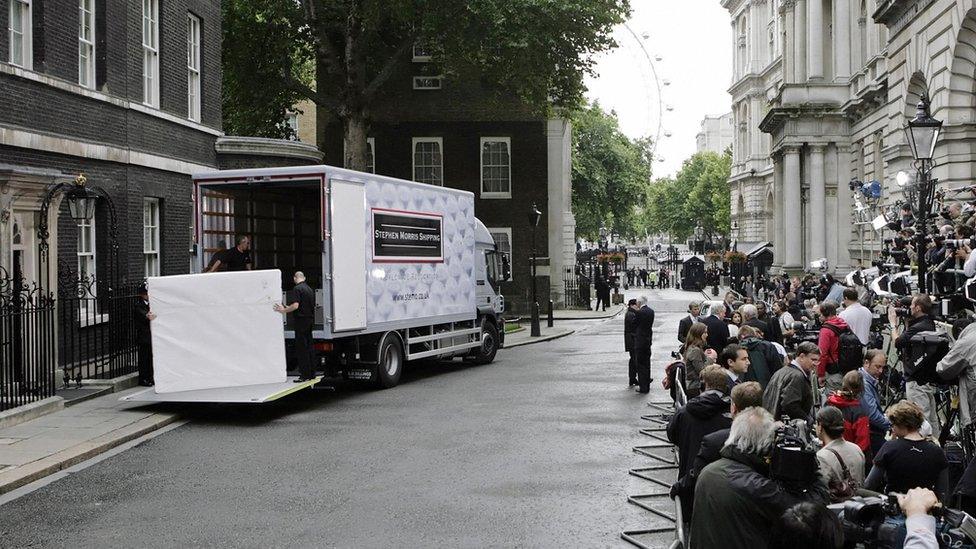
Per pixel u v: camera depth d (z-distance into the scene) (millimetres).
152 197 21750
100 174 19234
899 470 7258
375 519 9367
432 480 11000
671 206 121938
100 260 19438
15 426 13906
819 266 29609
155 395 15586
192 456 12383
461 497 10234
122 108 20109
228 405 16922
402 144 43844
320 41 35188
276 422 15047
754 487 5094
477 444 13164
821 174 48531
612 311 49531
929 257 17125
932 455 7250
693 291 81688
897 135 30125
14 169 14625
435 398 17688
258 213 19438
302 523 9227
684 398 10984
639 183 77812
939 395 11617
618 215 78125
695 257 82625
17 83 16422
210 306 15789
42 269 16188
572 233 54219
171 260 22609
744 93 91250
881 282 18312
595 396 17953
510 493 10398
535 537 8758
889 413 7465
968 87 24078
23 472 10961
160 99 22250
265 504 9938
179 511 9680
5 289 14898
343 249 17125
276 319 15930
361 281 17750
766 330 15992
